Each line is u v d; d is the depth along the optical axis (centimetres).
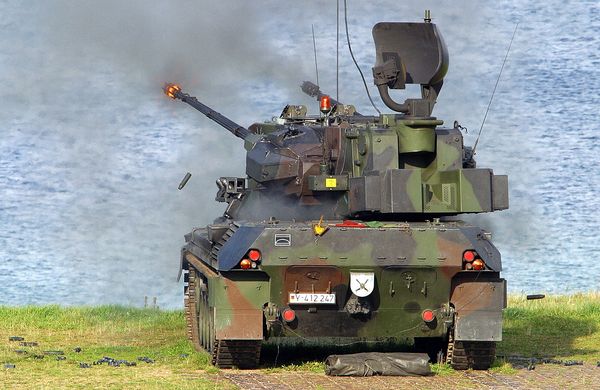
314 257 8862
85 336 11006
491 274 9094
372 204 9281
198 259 10331
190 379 8706
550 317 11906
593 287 16825
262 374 8994
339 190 9719
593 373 9138
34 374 8875
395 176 9269
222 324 8956
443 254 8919
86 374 8900
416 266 8900
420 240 8938
